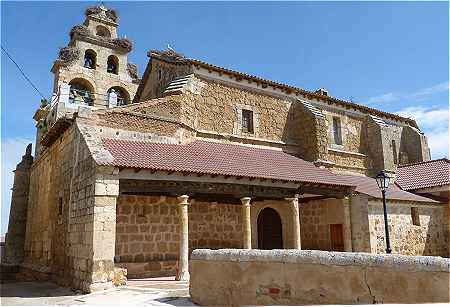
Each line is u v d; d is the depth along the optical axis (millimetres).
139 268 14352
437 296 5098
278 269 6832
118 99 30969
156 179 12672
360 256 5945
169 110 16578
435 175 22234
